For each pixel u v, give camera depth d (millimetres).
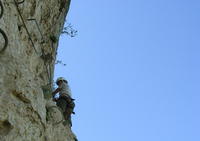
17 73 12047
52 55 17047
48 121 14055
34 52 15016
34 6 15391
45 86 15070
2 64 11594
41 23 16109
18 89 11719
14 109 11336
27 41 14531
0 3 12117
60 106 16219
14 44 12961
